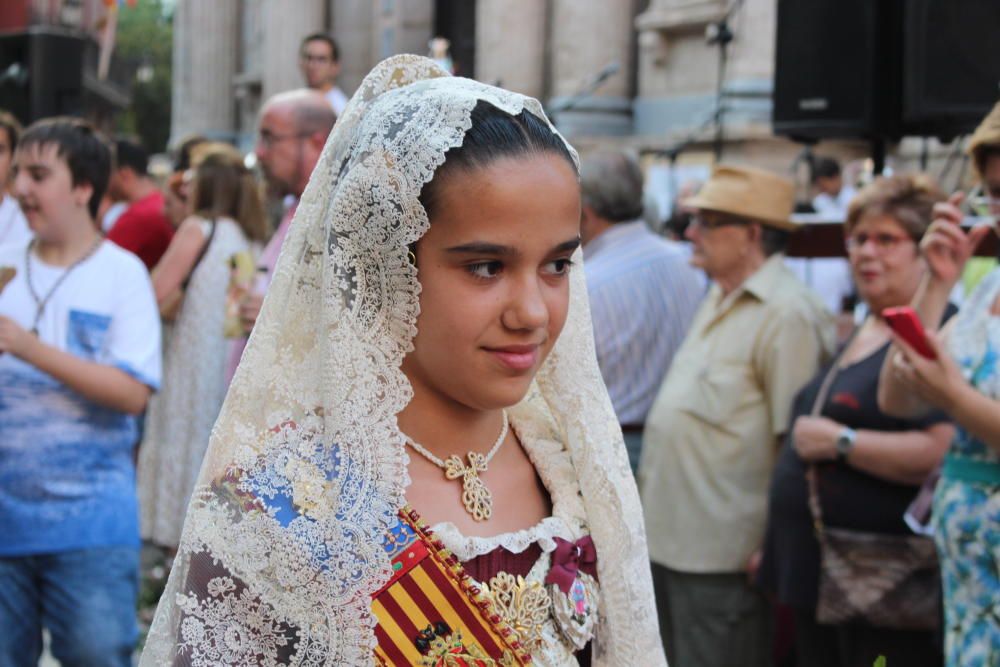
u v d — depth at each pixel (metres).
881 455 2.90
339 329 1.28
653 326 3.88
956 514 2.37
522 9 12.77
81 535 2.93
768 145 9.80
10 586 2.91
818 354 3.46
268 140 3.90
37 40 6.64
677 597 3.56
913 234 3.03
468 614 1.29
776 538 3.20
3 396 2.91
